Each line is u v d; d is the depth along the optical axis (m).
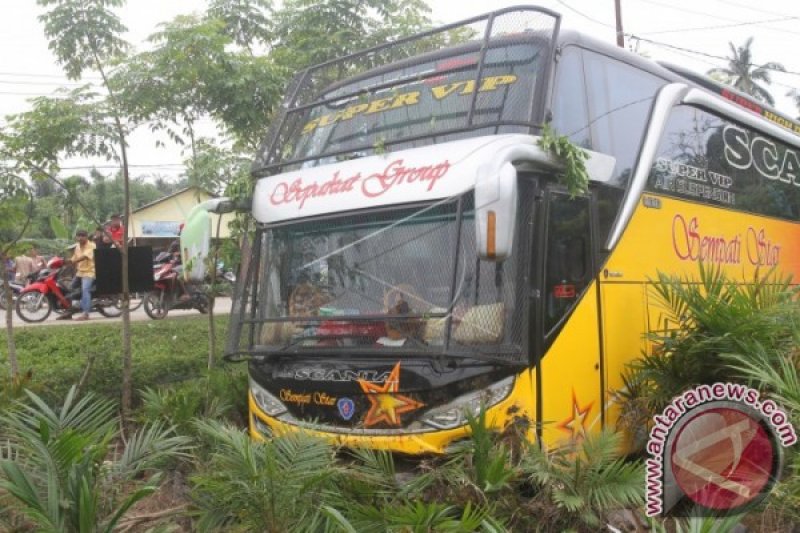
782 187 9.27
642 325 6.34
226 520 4.70
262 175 6.75
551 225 5.51
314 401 5.61
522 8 5.97
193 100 8.90
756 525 4.95
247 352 6.01
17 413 5.35
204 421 5.77
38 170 7.97
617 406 5.95
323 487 4.60
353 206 5.77
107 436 4.75
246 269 6.41
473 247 5.26
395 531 4.23
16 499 4.45
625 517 4.83
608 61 6.55
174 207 27.12
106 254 8.39
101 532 4.03
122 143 8.18
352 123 6.45
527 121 5.54
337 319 5.62
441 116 5.96
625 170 6.46
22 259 16.16
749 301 5.70
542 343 5.30
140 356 9.66
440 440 5.13
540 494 4.70
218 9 10.65
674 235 6.97
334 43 10.61
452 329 5.14
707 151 7.74
